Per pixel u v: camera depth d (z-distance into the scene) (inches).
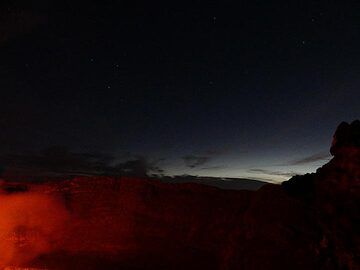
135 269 354.0
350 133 262.7
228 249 280.1
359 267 220.2
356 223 235.8
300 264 237.0
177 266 353.7
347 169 253.0
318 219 250.7
